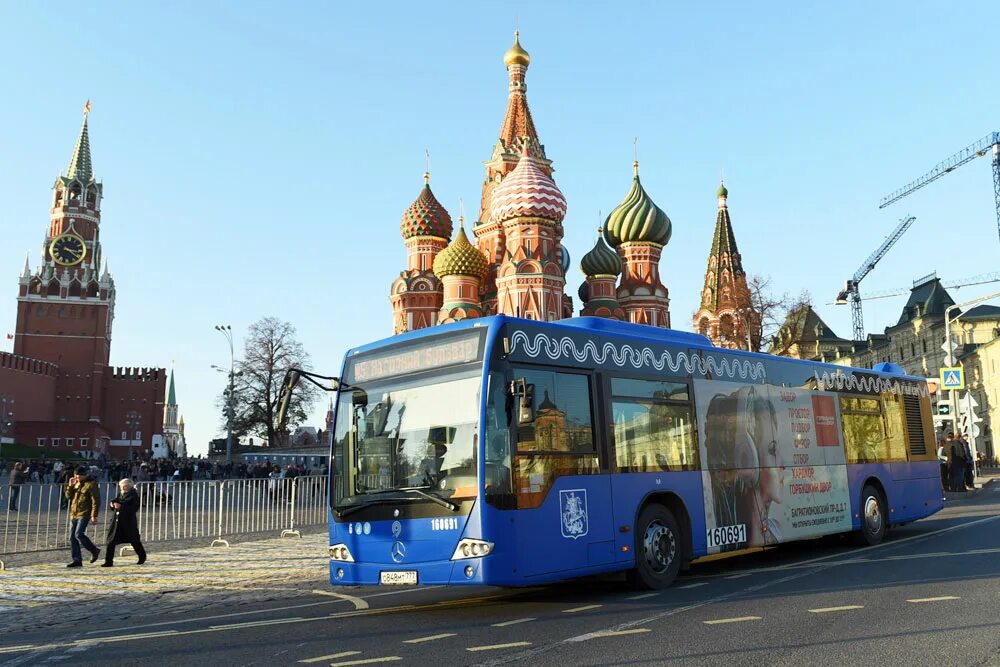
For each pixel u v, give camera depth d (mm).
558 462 10617
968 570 12000
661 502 12391
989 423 73062
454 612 10445
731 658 7285
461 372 10281
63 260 119125
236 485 22938
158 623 10594
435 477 10086
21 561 18266
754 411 14344
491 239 67375
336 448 11086
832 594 10492
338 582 10664
